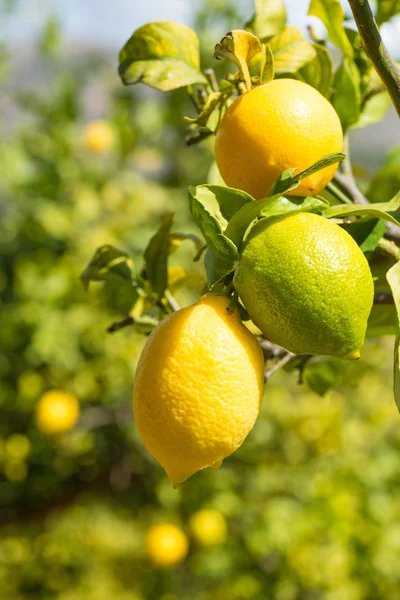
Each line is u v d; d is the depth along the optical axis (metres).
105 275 0.77
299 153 0.61
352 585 1.71
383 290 0.70
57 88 1.96
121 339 1.69
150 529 1.66
